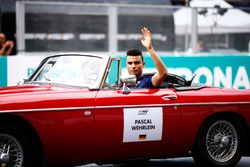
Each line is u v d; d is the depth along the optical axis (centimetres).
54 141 1583
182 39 3356
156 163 2030
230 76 2966
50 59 1823
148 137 1730
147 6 3303
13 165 1549
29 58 2645
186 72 2869
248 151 1930
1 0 3475
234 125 1895
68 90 1650
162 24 3403
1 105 1517
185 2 3959
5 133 1530
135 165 1983
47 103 1572
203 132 1834
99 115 1642
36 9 3081
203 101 1823
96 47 3306
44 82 1762
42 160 1586
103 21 3309
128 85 1764
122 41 3347
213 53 3369
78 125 1611
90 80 1697
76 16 3238
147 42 1808
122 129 1680
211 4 3678
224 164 1867
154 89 1788
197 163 1861
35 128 1555
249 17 3472
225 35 3419
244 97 1902
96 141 1642
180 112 1784
